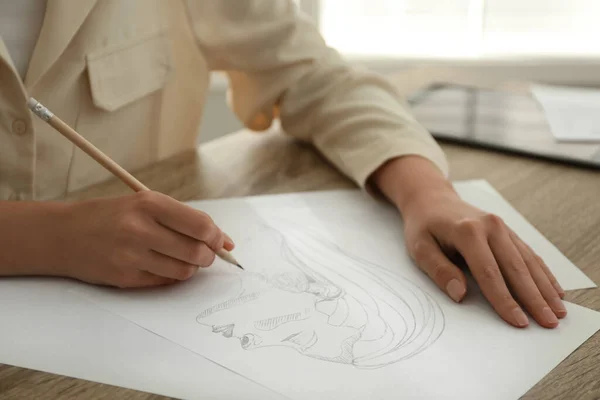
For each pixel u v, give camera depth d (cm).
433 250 57
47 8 70
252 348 47
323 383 43
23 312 51
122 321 50
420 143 74
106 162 58
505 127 90
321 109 82
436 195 64
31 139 67
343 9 161
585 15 151
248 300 53
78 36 74
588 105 97
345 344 47
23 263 55
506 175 77
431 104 100
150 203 55
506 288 52
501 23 155
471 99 102
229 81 93
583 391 43
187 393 42
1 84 65
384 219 67
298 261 59
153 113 86
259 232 64
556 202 70
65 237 55
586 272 57
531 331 49
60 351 46
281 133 92
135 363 45
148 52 81
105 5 75
